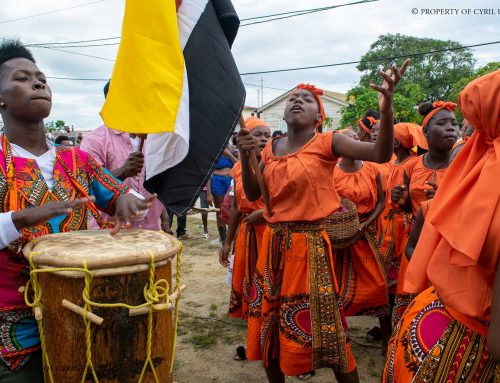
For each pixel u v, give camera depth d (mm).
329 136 2717
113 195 2059
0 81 1871
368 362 3701
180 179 2373
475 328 1431
